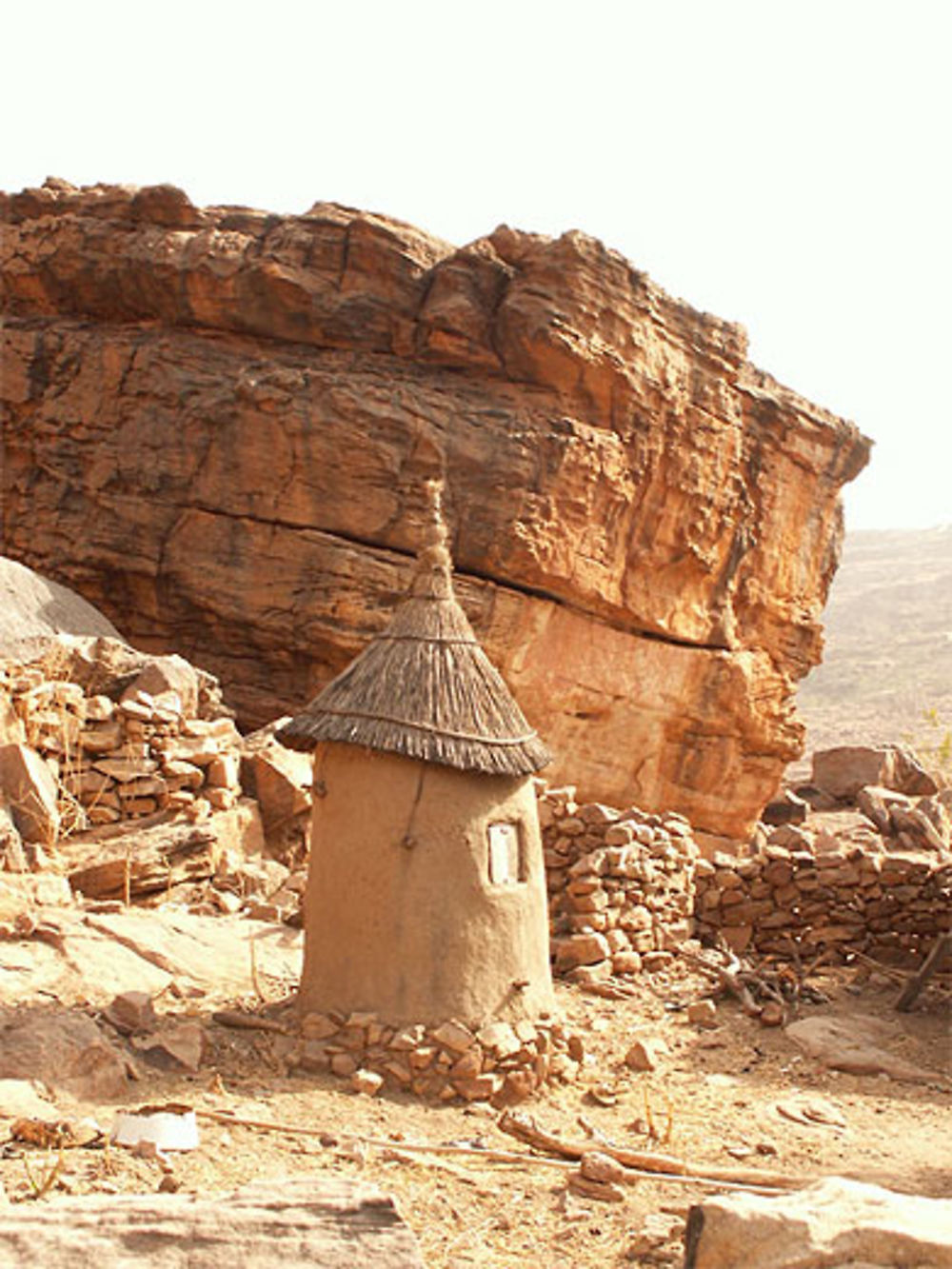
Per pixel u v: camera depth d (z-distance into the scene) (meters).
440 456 21.28
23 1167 6.84
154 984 9.88
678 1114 9.51
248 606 21.41
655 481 23.08
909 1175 8.71
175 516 21.88
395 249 22.36
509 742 9.44
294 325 22.31
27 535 22.47
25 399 22.62
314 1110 8.36
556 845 13.22
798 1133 9.36
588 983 12.17
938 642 74.81
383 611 21.11
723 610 24.22
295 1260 5.42
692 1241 5.69
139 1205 5.59
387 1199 5.70
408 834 9.12
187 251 22.28
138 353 22.38
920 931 14.70
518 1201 7.48
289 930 11.64
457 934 9.13
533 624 22.05
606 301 22.36
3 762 12.53
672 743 24.03
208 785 13.80
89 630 18.27
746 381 24.81
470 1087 8.93
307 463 21.23
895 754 26.17
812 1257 5.53
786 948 14.48
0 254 23.42
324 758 9.46
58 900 11.17
